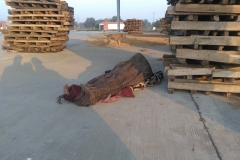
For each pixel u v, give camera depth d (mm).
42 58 9547
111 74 5086
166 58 5836
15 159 2674
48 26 10727
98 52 11625
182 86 4766
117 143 2986
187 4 4219
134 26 29906
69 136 3172
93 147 2904
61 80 5988
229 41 4258
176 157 2688
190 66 4723
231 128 3359
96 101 4305
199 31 4668
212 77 4480
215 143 2969
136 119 3670
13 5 10977
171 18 5105
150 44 15742
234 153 2766
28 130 3340
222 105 4199
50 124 3523
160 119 3658
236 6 4125
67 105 4277
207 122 3547
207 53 4398
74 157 2709
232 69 4418
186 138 3092
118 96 4672
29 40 10969
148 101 4445
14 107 4180
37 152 2807
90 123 3551
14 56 9992
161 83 5672
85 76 6391
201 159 2652
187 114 3836
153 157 2691
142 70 5434
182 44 4465
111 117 3754
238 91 4500
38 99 4582
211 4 4172
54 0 10609
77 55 10516
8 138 3121
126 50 12516
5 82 5797
